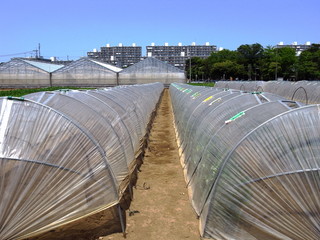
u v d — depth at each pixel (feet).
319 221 20.10
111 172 25.95
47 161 22.52
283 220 20.77
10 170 21.36
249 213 21.62
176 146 53.11
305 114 21.53
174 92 116.78
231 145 23.86
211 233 23.22
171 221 26.37
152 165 42.06
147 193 32.40
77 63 216.74
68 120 24.40
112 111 36.47
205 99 46.73
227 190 22.50
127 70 219.82
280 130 21.63
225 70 319.68
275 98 34.88
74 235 23.81
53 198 22.57
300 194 20.38
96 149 25.20
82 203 23.81
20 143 22.04
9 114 22.70
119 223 25.76
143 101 71.46
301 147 20.75
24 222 21.59
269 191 21.08
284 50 319.06
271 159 21.34
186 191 32.91
